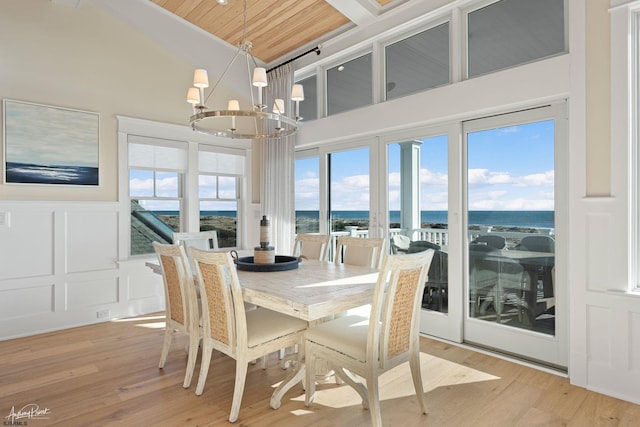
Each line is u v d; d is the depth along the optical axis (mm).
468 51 3273
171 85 4551
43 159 3658
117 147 4125
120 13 4137
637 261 2346
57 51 3758
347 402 2338
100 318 4004
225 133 3293
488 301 3195
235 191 5324
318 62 4566
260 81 2627
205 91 4812
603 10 2396
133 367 2828
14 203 3482
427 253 2109
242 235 5355
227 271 2359
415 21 3549
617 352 2348
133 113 4250
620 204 2328
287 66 4859
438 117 3336
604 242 2396
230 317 2178
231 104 3342
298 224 5059
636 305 2270
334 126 4316
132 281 4230
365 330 2203
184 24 4586
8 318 3482
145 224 4449
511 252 3047
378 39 3916
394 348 2023
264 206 5316
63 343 3336
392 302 1959
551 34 2791
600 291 2408
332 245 4539
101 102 4027
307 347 2264
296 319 2477
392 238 3875
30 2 3619
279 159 5059
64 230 3787
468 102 3129
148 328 3777
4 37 3479
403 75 3768
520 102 2836
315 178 4789
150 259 4371
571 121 2529
